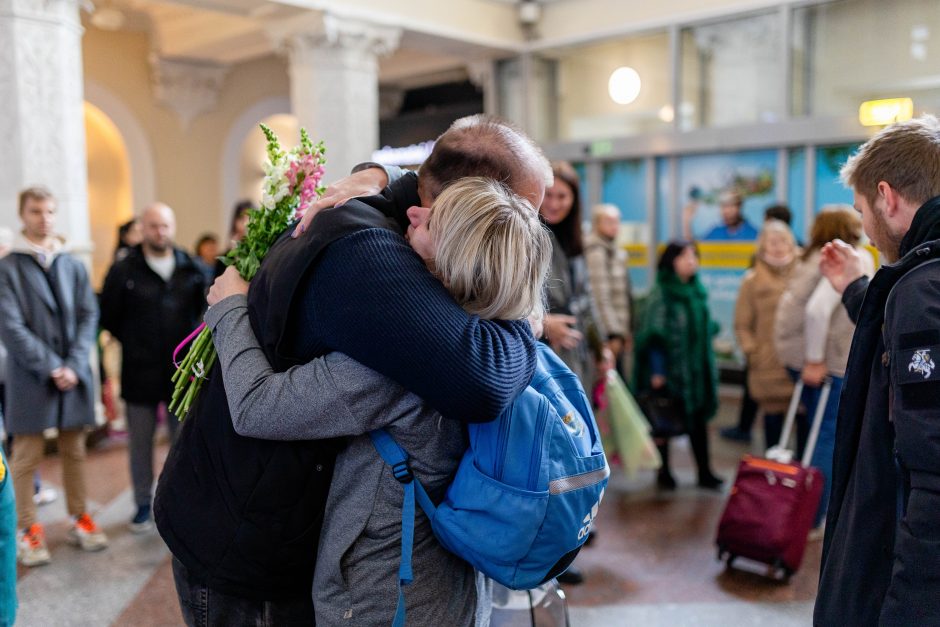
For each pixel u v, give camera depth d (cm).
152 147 965
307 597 135
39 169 512
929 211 139
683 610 311
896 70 612
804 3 639
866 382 144
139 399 398
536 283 124
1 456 182
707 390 452
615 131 768
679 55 716
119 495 455
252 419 121
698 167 719
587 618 304
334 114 662
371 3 666
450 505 125
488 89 832
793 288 395
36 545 360
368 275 116
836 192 644
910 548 122
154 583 338
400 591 122
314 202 138
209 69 978
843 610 141
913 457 123
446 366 113
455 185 123
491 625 200
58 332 377
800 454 424
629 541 383
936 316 125
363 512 125
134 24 929
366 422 121
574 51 788
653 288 455
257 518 126
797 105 664
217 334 132
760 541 330
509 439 122
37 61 508
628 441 380
